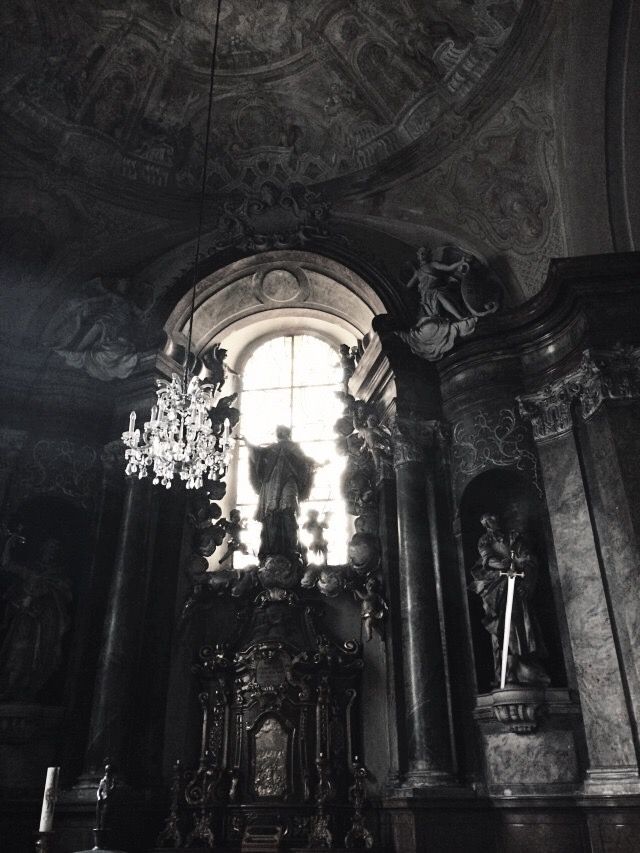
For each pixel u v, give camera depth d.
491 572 10.37
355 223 13.80
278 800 10.28
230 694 11.08
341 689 11.09
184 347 13.27
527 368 11.51
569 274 10.51
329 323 14.45
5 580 11.27
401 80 12.95
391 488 11.83
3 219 13.05
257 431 13.97
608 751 8.77
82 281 13.33
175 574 11.75
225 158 14.15
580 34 11.16
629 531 9.16
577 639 9.45
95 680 10.60
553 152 12.04
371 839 9.62
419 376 12.06
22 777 10.09
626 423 9.72
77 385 12.49
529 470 10.88
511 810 9.07
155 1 12.60
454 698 9.95
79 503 11.96
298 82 13.55
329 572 11.50
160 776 10.44
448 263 12.43
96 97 13.24
